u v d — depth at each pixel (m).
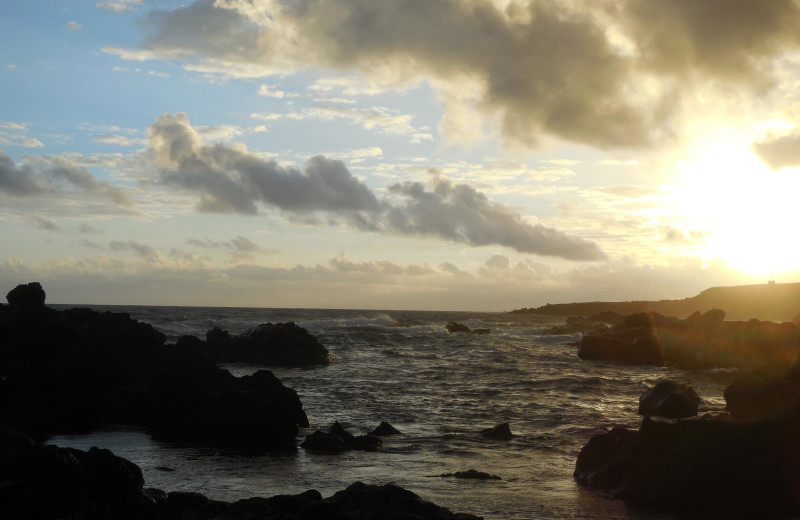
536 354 51.34
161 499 9.45
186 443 17.62
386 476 13.90
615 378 34.12
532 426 20.06
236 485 13.07
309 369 38.41
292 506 9.84
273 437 17.69
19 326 25.77
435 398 26.00
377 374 35.31
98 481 8.76
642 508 11.70
